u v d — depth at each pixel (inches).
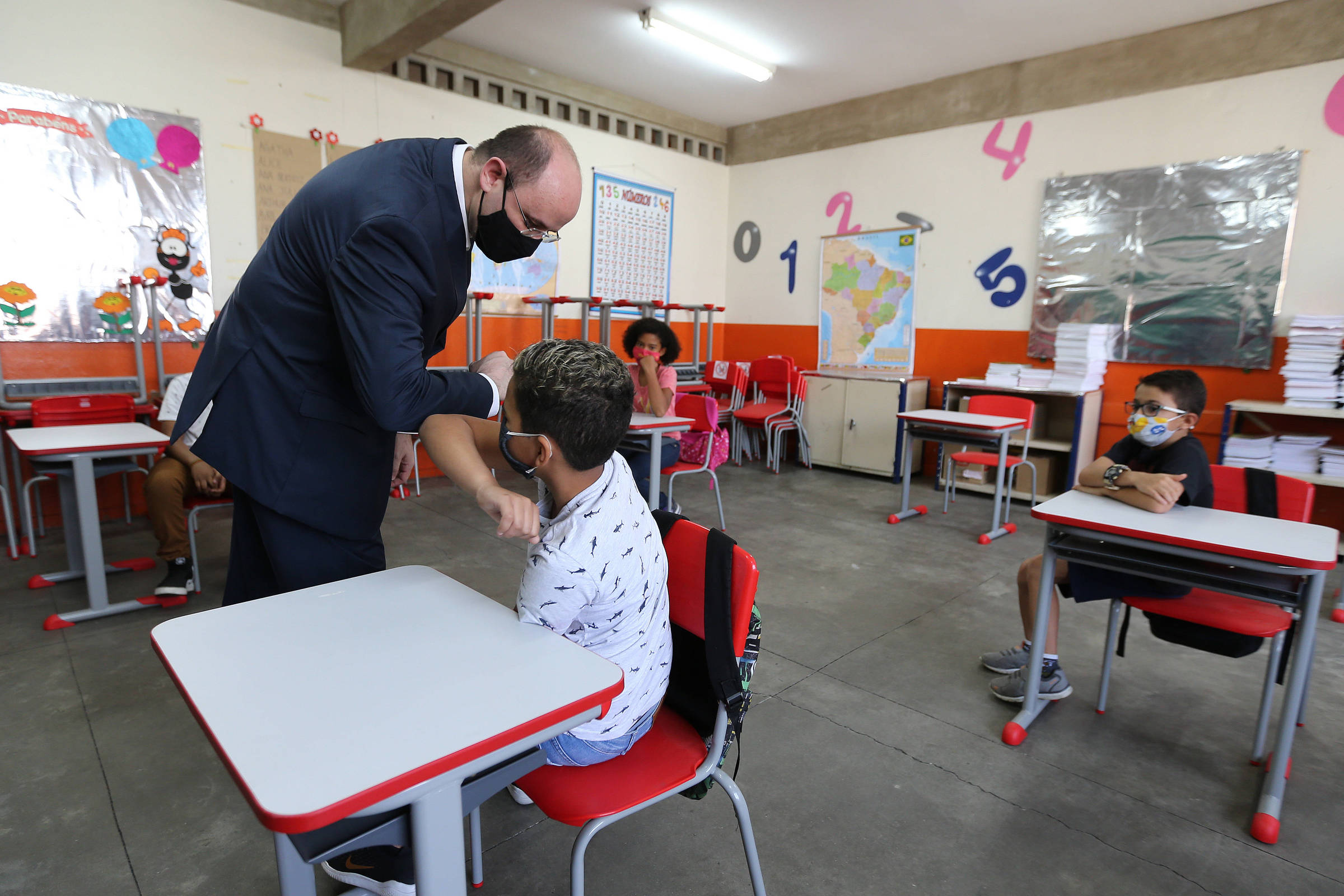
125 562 122.5
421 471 193.3
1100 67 177.5
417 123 182.4
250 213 160.1
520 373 38.8
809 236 240.5
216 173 154.7
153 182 147.6
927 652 100.0
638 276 238.4
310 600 40.7
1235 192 160.7
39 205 136.6
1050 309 189.8
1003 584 127.0
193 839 61.4
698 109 237.6
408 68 179.6
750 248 257.9
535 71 201.2
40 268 137.9
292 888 32.0
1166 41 167.8
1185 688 91.5
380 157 42.9
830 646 101.2
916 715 83.6
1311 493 76.9
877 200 222.4
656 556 43.6
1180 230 168.1
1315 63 150.4
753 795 68.8
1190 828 65.1
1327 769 74.7
